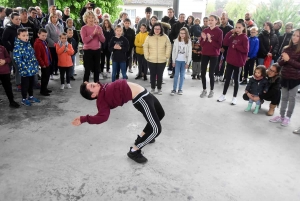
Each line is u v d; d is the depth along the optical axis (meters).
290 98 3.52
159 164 2.53
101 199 2.01
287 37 5.46
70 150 2.72
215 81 6.07
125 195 2.06
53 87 5.07
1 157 2.53
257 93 3.96
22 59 3.79
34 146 2.77
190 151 2.80
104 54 5.89
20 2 11.48
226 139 3.13
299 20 10.52
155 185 2.21
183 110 4.07
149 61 4.64
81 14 6.11
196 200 2.04
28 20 4.77
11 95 3.86
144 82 5.68
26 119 3.48
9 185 2.12
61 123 3.39
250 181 2.32
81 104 4.16
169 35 6.12
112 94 2.24
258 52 5.57
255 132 3.37
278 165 2.61
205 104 4.41
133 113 3.85
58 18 5.63
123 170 2.40
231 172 2.45
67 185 2.16
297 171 2.52
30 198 1.99
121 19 6.16
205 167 2.51
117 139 3.00
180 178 2.32
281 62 3.46
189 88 5.40
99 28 4.73
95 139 2.98
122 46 5.11
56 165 2.44
